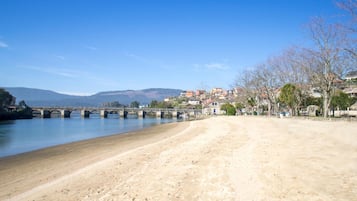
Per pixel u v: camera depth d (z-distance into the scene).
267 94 71.75
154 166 12.96
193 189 9.31
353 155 13.03
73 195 9.36
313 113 65.81
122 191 9.42
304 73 52.38
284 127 30.92
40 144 29.78
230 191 8.93
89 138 35.72
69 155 19.59
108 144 25.67
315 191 8.44
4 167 16.22
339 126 28.17
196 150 17.27
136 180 10.66
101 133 44.91
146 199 8.55
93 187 10.12
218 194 8.73
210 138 24.23
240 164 12.59
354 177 9.62
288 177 10.01
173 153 16.45
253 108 89.56
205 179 10.41
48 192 9.91
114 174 11.82
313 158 12.82
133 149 19.47
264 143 18.94
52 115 160.75
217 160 13.74
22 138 36.78
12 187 11.12
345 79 50.81
